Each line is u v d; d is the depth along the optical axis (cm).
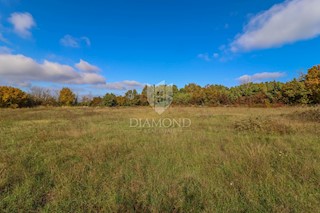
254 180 333
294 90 2842
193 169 392
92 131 836
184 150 520
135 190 302
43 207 266
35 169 395
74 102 4416
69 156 488
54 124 1119
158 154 495
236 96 3656
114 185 322
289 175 339
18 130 878
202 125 1024
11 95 3198
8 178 343
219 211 253
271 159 429
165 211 257
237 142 601
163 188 312
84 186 320
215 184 324
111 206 264
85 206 266
